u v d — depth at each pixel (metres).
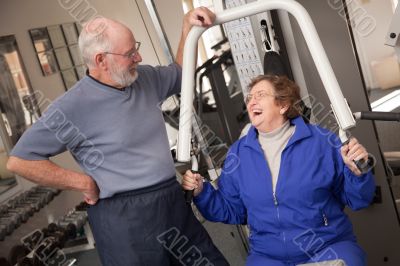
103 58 1.65
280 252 1.80
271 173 1.82
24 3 4.22
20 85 4.00
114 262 1.83
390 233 2.44
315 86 2.25
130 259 1.79
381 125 2.85
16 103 3.92
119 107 1.73
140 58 1.71
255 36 2.21
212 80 4.14
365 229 2.45
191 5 3.57
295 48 2.16
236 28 2.26
